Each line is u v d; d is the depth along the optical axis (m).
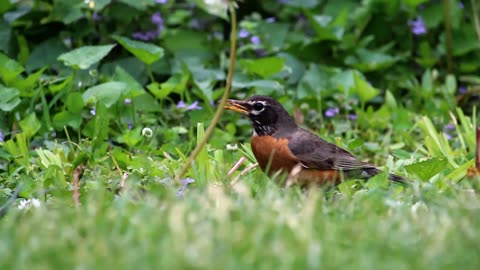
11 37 13.55
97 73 13.23
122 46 13.85
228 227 7.08
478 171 9.70
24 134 11.14
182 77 13.48
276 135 10.20
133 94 12.67
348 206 8.27
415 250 6.64
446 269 6.18
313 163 10.05
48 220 7.41
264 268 6.08
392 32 15.79
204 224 7.16
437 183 10.00
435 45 15.97
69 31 13.72
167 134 12.48
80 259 6.20
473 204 8.15
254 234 6.85
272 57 13.42
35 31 13.88
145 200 8.52
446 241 6.87
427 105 14.53
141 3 13.23
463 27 15.65
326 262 6.23
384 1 15.52
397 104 14.81
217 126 13.42
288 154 10.05
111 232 7.05
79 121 12.05
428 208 8.34
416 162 10.43
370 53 15.06
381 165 12.30
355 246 6.73
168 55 14.01
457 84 15.58
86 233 7.12
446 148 11.52
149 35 14.02
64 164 10.82
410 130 13.28
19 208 8.63
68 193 9.35
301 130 10.34
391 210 8.18
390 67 15.30
